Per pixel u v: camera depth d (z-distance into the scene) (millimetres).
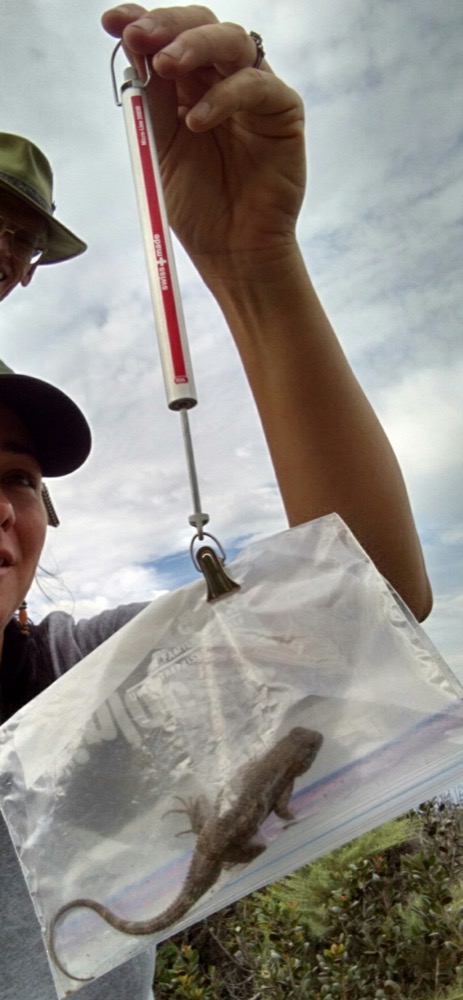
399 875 1142
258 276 473
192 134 446
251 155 449
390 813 291
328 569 355
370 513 472
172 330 303
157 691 340
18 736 350
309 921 1115
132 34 381
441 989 968
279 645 336
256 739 319
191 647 345
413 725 308
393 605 341
